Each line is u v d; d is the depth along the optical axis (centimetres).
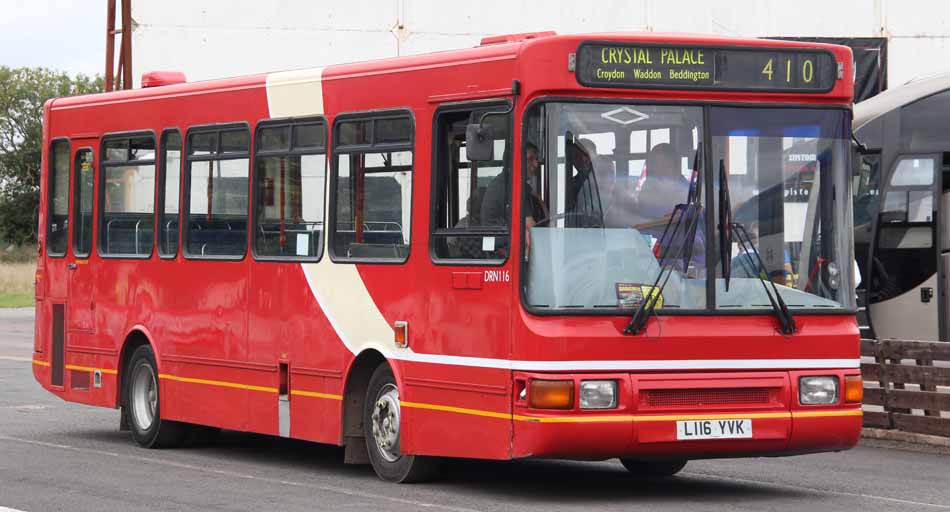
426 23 3334
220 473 1452
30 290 6612
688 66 1245
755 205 1255
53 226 1903
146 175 1728
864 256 2547
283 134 1511
